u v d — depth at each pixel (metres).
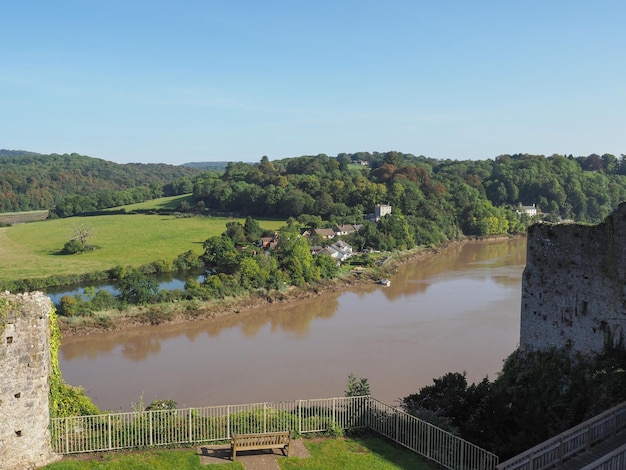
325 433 21.83
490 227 150.25
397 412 21.41
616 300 22.62
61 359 51.31
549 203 179.62
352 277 91.38
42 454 18.25
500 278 88.31
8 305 17.48
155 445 20.16
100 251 118.44
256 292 77.56
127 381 44.88
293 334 59.03
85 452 19.44
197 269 104.25
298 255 89.56
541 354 25.55
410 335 56.19
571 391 23.02
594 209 180.38
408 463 19.81
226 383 43.81
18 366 17.70
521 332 26.72
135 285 69.44
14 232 150.62
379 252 117.25
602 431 18.67
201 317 67.56
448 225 146.62
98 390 42.88
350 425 22.47
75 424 19.88
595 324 23.41
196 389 42.66
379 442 21.52
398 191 159.38
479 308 67.00
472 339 53.97
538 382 24.52
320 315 68.25
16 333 17.62
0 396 17.36
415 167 192.75
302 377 44.66
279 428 21.59
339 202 163.12
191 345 55.78
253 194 171.62
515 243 140.25
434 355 49.25
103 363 49.97
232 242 107.94
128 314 65.06
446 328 58.28
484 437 20.94
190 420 20.66
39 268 99.88
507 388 24.94
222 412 36.88
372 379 43.47
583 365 23.52
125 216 177.12
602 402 21.44
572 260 24.33
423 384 42.03
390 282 89.50
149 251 117.56
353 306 72.69
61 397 20.83
